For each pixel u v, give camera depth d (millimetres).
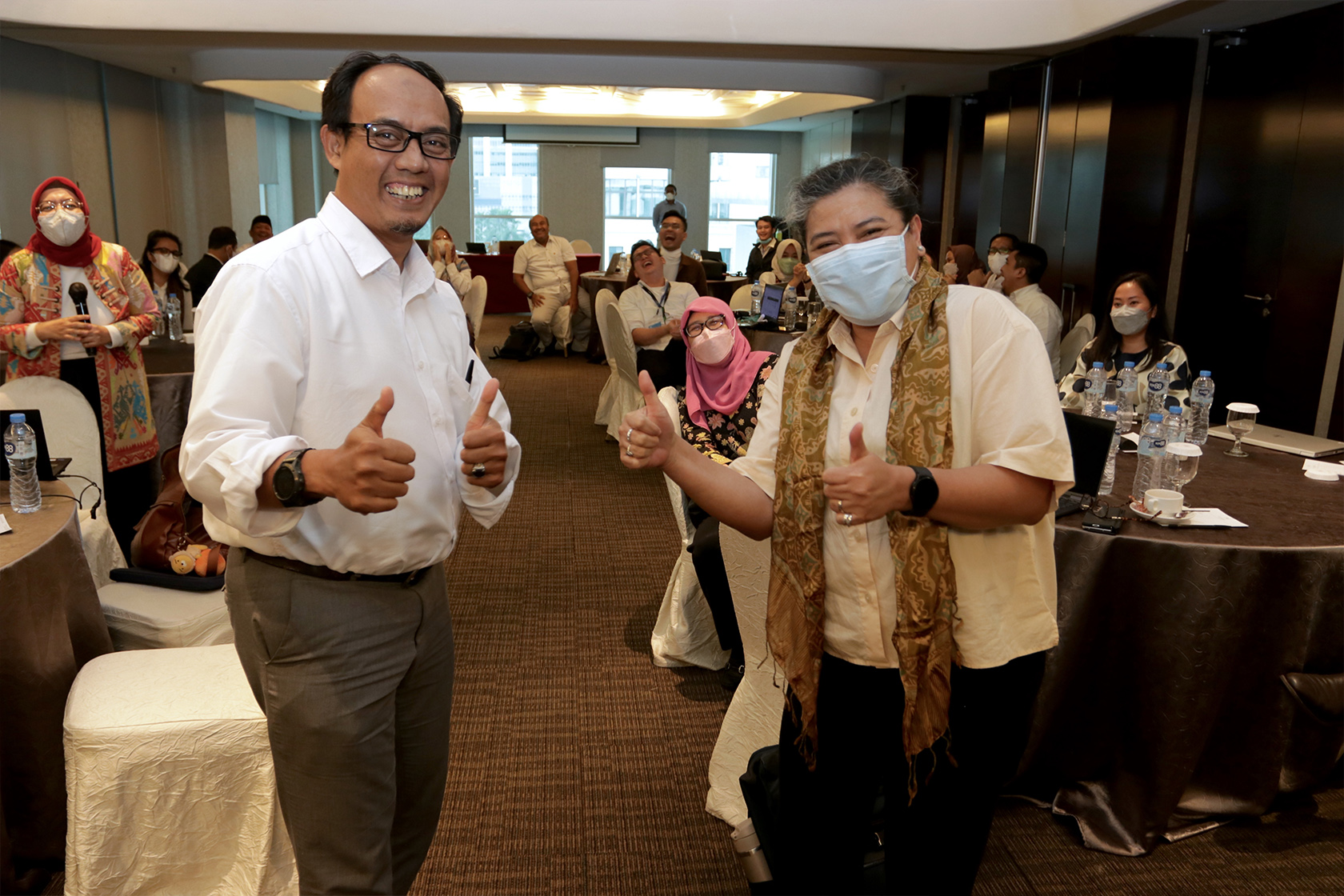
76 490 3088
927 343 1410
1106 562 2234
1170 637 2180
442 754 1701
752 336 6375
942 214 11594
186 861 1934
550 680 3102
